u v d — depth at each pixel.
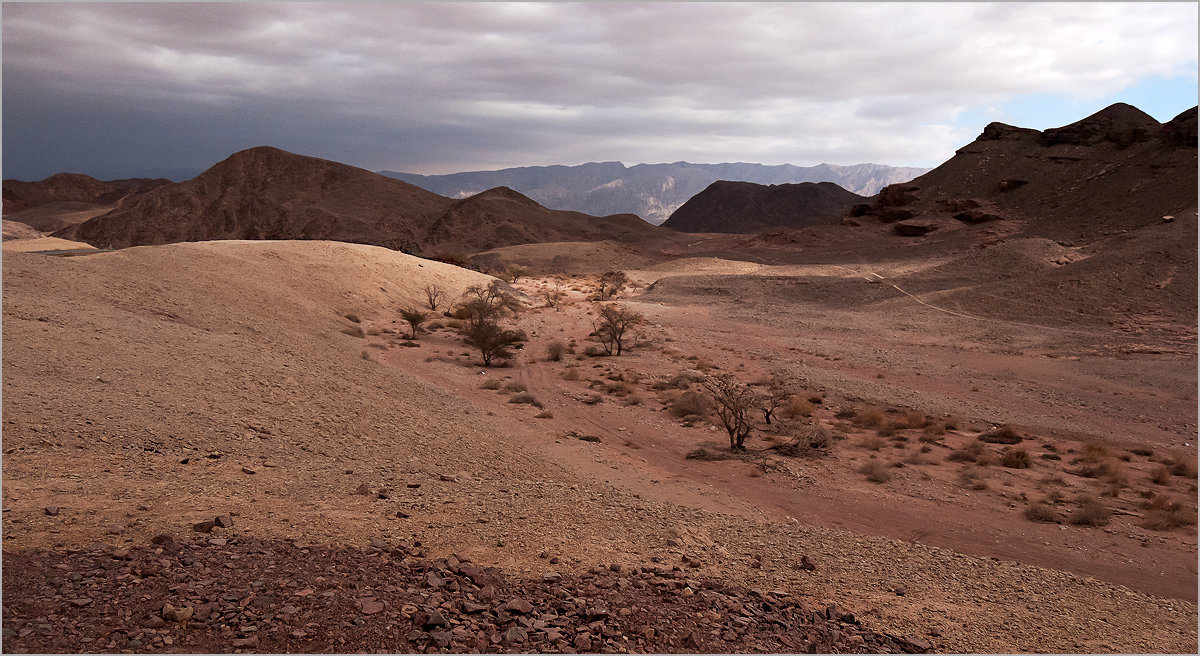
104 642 4.75
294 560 6.74
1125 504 17.52
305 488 10.08
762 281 96.25
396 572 6.83
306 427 15.03
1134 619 9.09
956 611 8.39
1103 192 149.38
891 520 15.36
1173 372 39.97
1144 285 65.00
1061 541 14.42
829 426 26.08
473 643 5.49
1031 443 24.83
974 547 13.73
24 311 17.83
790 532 11.99
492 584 6.96
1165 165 143.88
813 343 51.31
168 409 13.52
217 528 7.48
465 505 10.16
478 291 60.03
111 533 6.89
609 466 18.05
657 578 7.93
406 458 14.50
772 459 20.33
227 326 26.66
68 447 10.10
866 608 8.05
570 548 8.66
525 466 16.20
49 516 7.14
